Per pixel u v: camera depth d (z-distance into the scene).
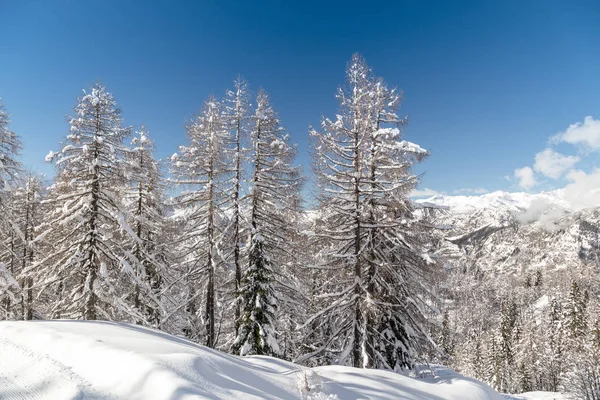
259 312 15.91
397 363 15.26
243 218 17.03
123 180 16.20
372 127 15.05
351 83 14.79
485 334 102.94
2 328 9.80
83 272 15.54
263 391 7.37
